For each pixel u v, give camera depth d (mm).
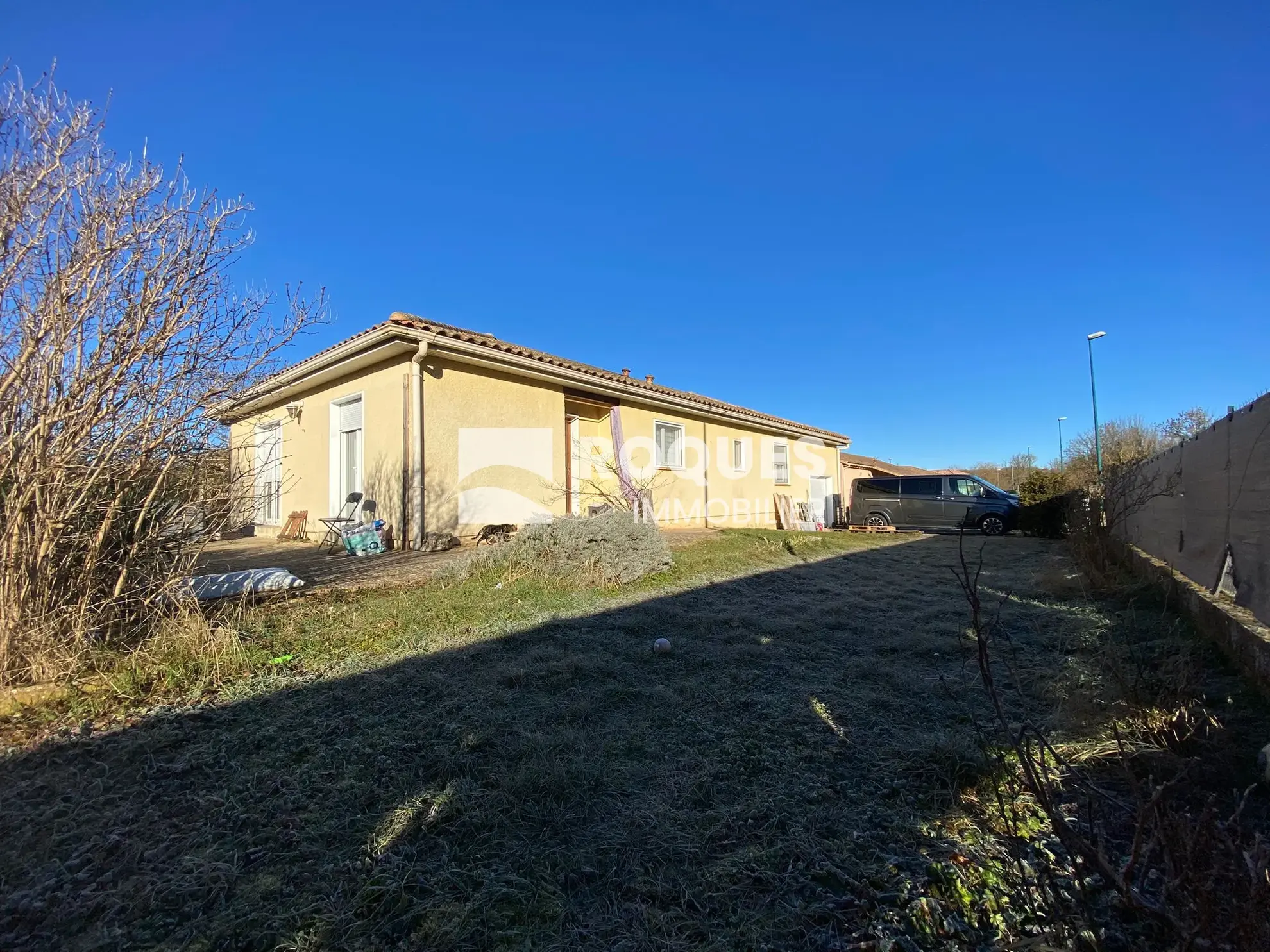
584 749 2479
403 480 7852
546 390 9797
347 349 7926
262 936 1519
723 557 7832
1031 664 3746
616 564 5871
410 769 2307
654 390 11648
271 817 2008
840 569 7703
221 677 3109
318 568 6352
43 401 2896
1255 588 3600
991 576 7371
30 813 2002
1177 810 2031
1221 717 2742
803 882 1761
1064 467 32625
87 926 1552
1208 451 4656
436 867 1792
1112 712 2811
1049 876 1505
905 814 2104
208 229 3400
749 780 2326
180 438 3461
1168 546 6098
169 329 3238
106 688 2879
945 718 2943
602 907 1655
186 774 2256
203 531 3693
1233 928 1138
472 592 5164
